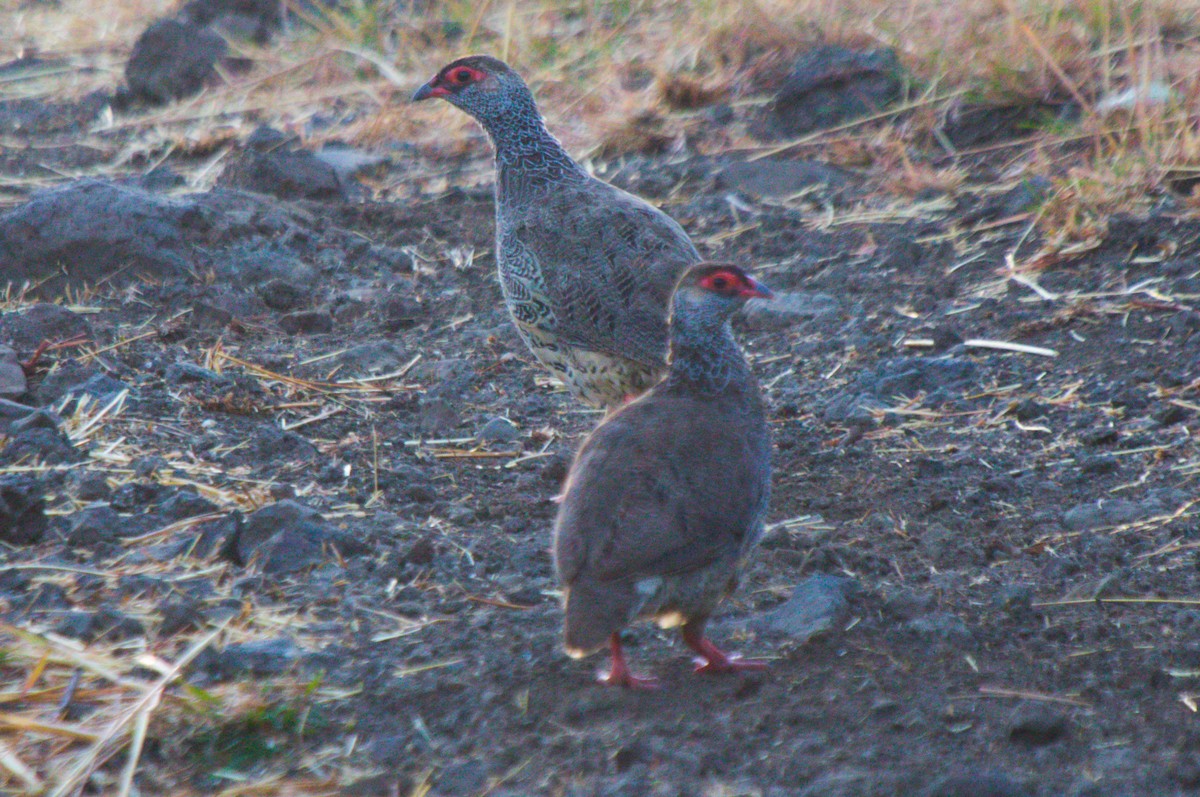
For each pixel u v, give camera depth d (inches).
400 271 641.6
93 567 362.6
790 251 638.5
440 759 287.1
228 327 566.9
